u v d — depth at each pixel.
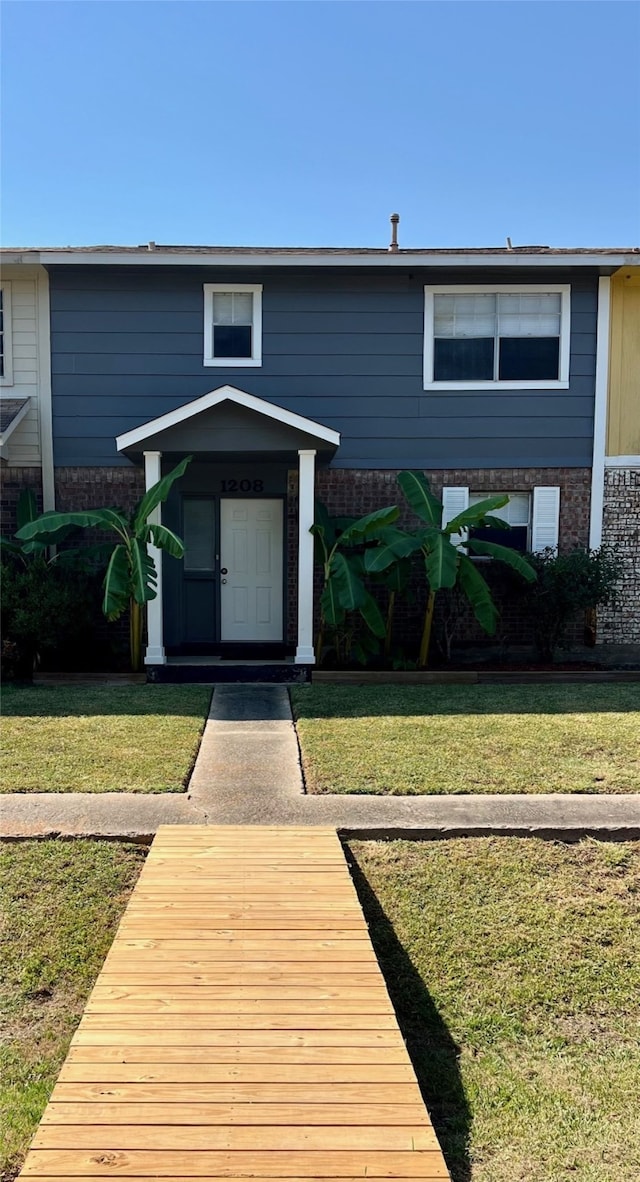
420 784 5.95
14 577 10.02
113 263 10.76
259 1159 2.45
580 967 3.94
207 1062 2.88
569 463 11.44
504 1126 2.97
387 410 11.35
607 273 11.14
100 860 4.77
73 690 9.30
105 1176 2.37
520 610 11.44
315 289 11.22
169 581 11.62
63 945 4.01
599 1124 2.98
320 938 3.75
